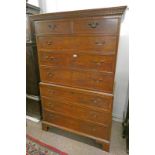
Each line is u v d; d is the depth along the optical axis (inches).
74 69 55.7
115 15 43.2
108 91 52.9
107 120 56.4
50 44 57.0
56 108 66.6
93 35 48.0
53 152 62.1
